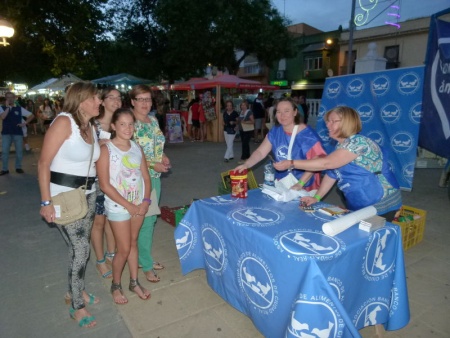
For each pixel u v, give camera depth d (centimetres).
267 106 1352
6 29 633
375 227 213
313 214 244
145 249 315
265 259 208
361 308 216
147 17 2080
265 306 216
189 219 288
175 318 268
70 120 221
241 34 1758
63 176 229
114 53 2164
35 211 524
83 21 1002
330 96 672
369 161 254
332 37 2823
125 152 258
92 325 258
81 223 242
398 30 2409
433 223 458
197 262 304
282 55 1998
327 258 182
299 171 329
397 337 245
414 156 564
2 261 366
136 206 262
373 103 607
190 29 1731
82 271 253
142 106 293
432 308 279
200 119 1310
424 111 570
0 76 1395
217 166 849
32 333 251
